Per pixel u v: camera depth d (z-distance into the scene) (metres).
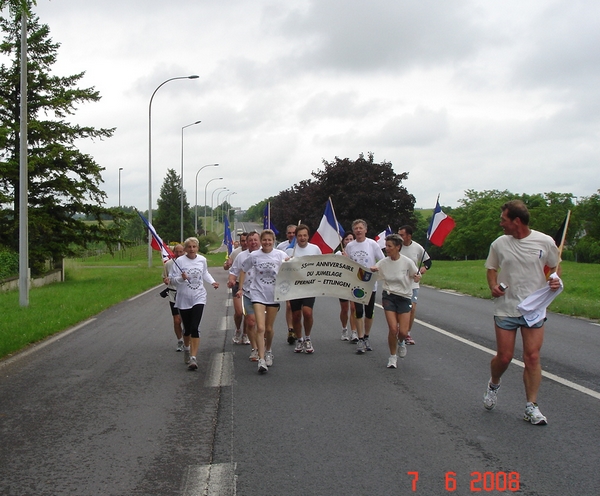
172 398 6.85
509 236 5.86
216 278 33.22
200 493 4.23
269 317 8.44
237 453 5.03
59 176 27.97
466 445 5.11
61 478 4.57
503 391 6.93
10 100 28.14
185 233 85.25
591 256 56.97
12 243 28.34
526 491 4.17
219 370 8.30
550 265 5.81
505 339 5.85
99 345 10.62
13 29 27.22
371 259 9.96
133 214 31.16
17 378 8.03
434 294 21.12
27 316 14.27
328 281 8.65
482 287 22.77
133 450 5.16
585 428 5.53
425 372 8.00
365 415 6.04
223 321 13.75
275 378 7.76
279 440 5.33
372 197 45.94
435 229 9.66
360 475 4.49
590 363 8.52
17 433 5.68
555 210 63.31
